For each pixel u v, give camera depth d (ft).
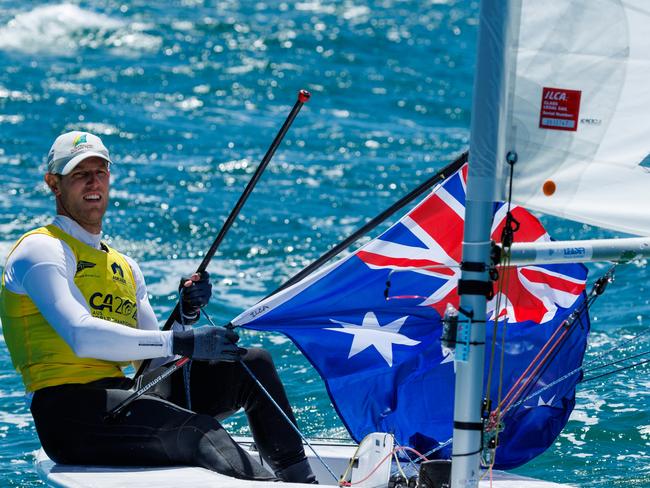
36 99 169.78
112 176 134.82
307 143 157.38
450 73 203.51
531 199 35.24
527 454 47.50
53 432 42.91
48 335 43.21
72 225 44.47
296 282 46.11
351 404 46.37
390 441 43.91
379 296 46.19
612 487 54.54
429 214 46.03
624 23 34.45
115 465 42.78
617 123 35.09
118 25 222.28
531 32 34.35
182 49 209.46
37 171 135.44
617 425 63.62
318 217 121.08
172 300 92.27
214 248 46.34
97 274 44.32
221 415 46.16
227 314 88.43
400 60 210.38
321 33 225.35
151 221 116.16
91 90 178.60
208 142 154.61
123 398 42.86
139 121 163.43
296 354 78.89
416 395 47.19
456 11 253.65
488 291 34.78
